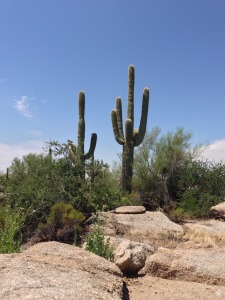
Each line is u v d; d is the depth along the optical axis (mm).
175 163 16969
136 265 6152
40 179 11633
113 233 10258
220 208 13688
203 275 5949
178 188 16906
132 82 16922
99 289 4332
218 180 16031
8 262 4852
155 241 9766
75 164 12469
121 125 17312
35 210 10477
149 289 5457
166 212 14961
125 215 11766
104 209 12852
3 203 11578
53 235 9625
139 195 16203
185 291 5438
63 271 4723
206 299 5133
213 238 10258
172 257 6324
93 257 5562
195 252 6742
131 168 16344
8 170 16016
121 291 4641
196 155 17484
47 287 4066
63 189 11445
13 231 7465
